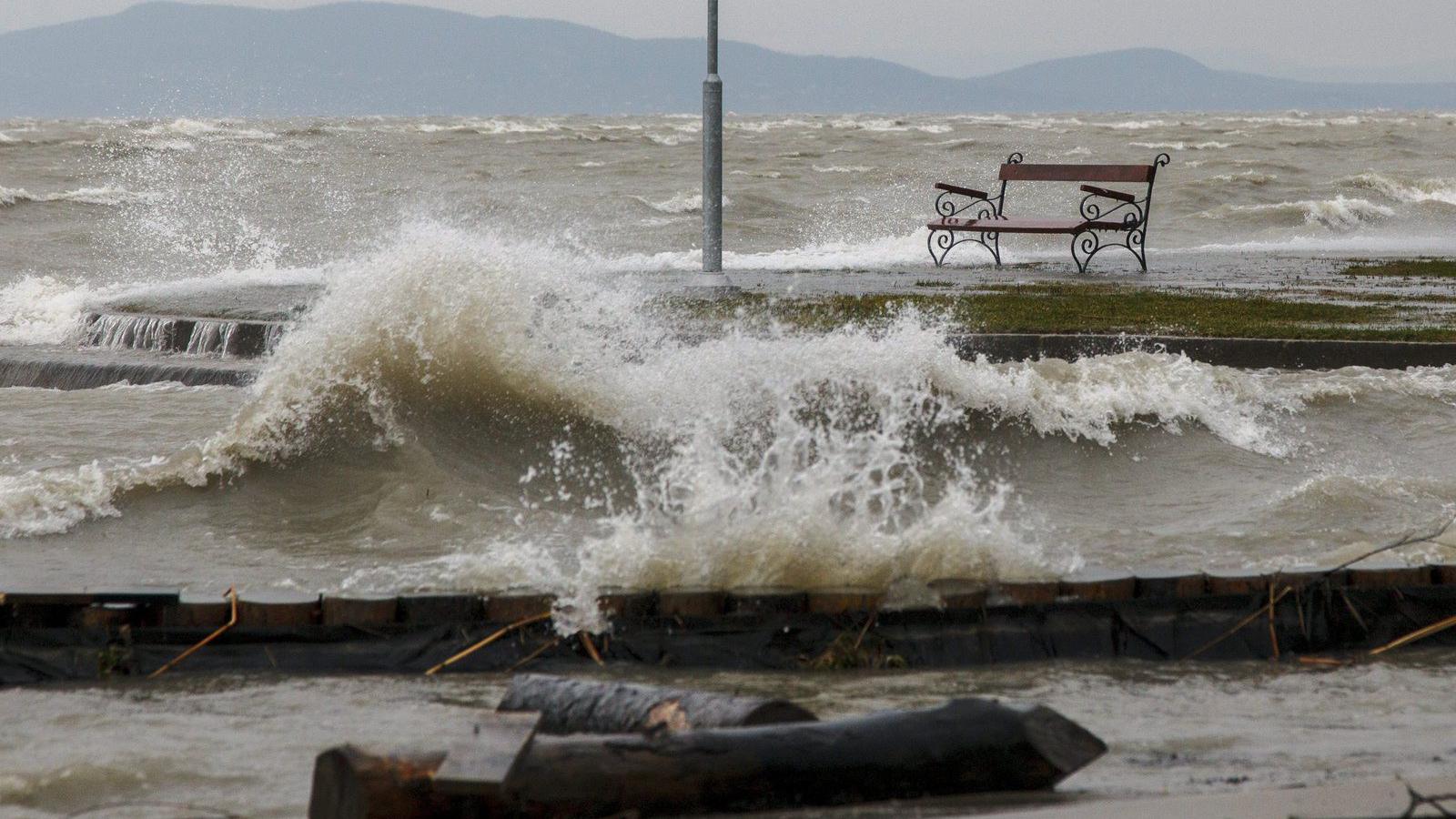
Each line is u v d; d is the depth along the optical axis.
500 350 24.39
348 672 14.04
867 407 23.97
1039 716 9.38
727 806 8.75
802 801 8.92
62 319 39.97
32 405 28.02
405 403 23.50
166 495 20.89
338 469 21.89
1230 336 30.50
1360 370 28.11
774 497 16.52
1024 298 38.53
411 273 24.91
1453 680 13.68
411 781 8.34
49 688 13.45
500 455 22.62
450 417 23.41
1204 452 23.66
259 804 9.99
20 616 14.22
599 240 72.12
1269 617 14.90
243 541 19.12
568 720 10.45
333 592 14.85
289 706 12.73
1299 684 13.49
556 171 129.25
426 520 20.02
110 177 117.75
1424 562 16.39
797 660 14.24
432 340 24.22
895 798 9.02
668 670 14.10
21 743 11.51
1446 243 71.12
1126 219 50.59
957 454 23.12
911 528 16.31
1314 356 29.42
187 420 26.89
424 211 89.12
